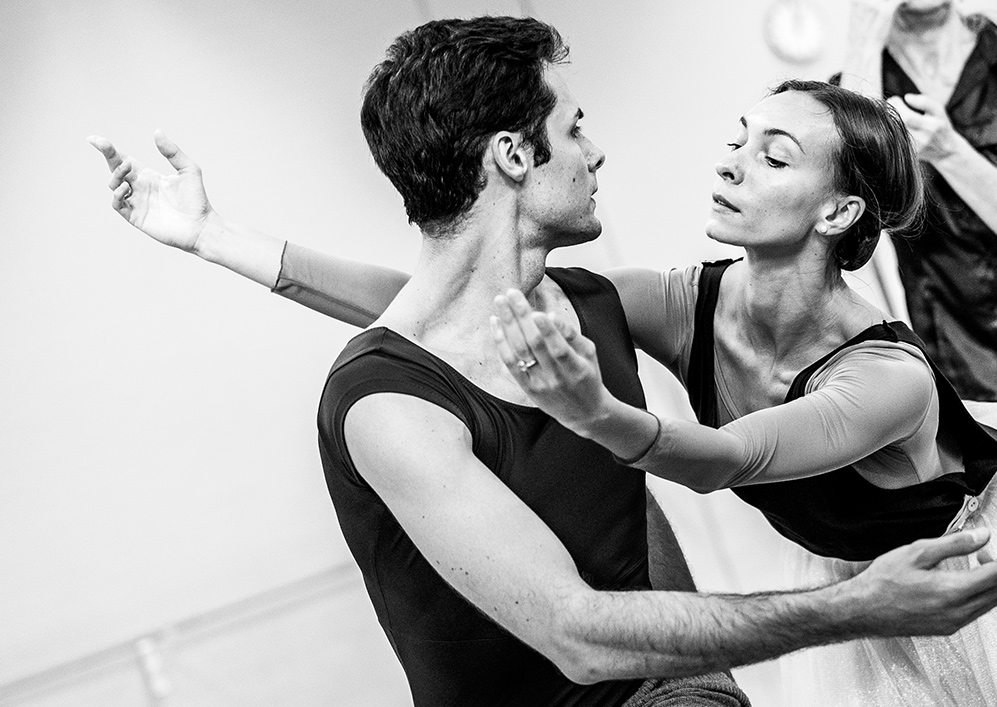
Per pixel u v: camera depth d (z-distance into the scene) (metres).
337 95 3.82
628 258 3.84
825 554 1.83
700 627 1.16
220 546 3.72
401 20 3.85
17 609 3.60
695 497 3.80
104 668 3.61
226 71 3.77
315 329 3.85
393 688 3.71
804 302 1.61
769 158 1.57
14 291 3.66
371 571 1.39
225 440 3.76
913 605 1.13
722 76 3.82
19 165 3.66
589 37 3.81
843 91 1.60
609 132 3.82
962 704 1.86
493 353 1.36
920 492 1.71
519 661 1.38
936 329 3.55
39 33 3.67
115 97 3.71
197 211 1.72
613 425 1.16
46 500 3.64
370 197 3.84
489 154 1.32
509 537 1.20
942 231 3.52
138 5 3.72
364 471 1.27
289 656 3.69
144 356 3.73
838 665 1.96
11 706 3.55
